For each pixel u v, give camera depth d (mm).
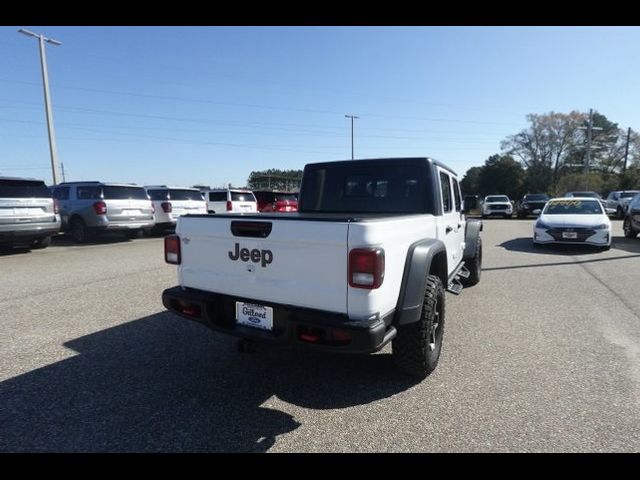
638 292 6395
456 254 5395
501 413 2896
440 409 2959
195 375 3506
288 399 3111
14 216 9469
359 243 2510
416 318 3008
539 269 8367
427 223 3648
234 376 3494
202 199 16000
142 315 5180
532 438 2605
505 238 14383
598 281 7211
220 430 2705
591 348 4102
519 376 3482
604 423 2764
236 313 3064
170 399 3100
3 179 9383
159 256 10008
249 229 2924
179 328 4703
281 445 2549
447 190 4754
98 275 7656
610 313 5289
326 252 2625
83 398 3104
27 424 2750
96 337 4398
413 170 4219
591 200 11930
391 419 2832
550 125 54062
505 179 58219
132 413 2898
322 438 2621
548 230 10906
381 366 3695
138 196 12945
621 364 3709
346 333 2500
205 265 3236
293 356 3918
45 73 21703
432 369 3465
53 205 10383
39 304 5664
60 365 3686
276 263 2840
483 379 3434
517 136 57219
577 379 3418
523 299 6008
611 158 54938
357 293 2547
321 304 2672
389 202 4332
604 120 53469
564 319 5047
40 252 10648
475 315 5223
